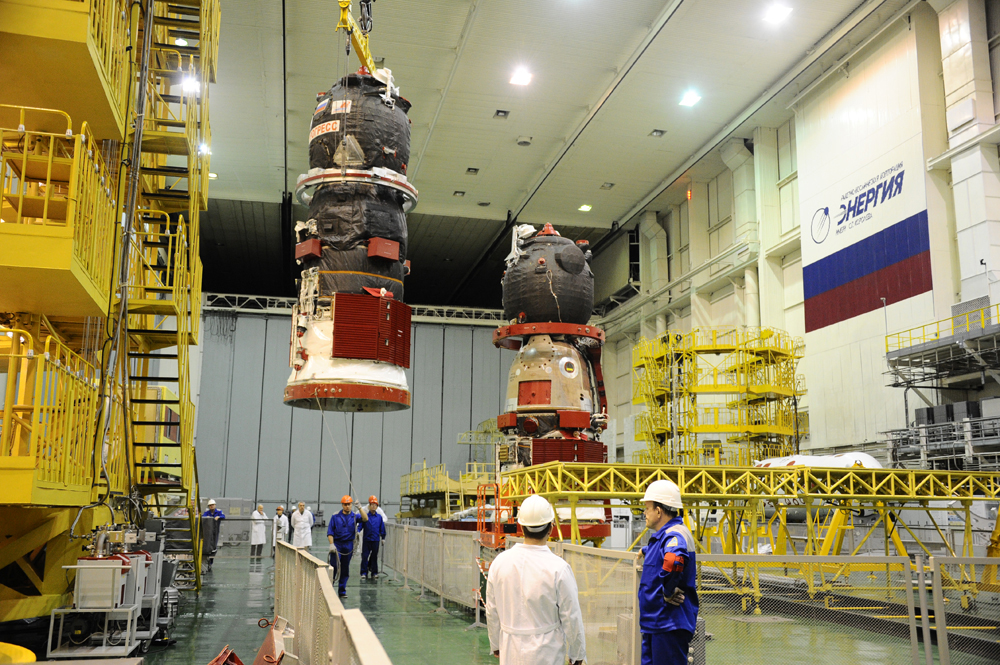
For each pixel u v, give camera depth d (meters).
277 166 37.03
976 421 19.80
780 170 32.75
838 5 25.09
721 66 28.58
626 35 27.25
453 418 45.44
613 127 33.09
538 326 16.69
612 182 38.75
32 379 10.70
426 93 31.16
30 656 4.81
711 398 34.47
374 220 14.25
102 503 10.36
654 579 5.63
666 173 37.84
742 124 32.44
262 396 43.41
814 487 14.54
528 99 31.50
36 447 8.11
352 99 14.55
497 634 5.16
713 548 19.77
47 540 10.39
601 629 6.97
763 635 6.85
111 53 10.56
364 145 14.32
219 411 42.78
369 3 16.00
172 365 36.88
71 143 11.48
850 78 27.05
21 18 9.05
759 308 33.22
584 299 17.05
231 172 37.78
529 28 26.92
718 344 29.50
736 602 6.89
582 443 15.79
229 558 27.75
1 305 10.12
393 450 44.47
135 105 12.30
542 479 13.74
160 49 13.37
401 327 14.20
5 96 10.39
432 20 26.50
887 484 14.88
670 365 30.59
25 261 8.44
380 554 25.56
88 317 11.98
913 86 24.19
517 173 38.25
